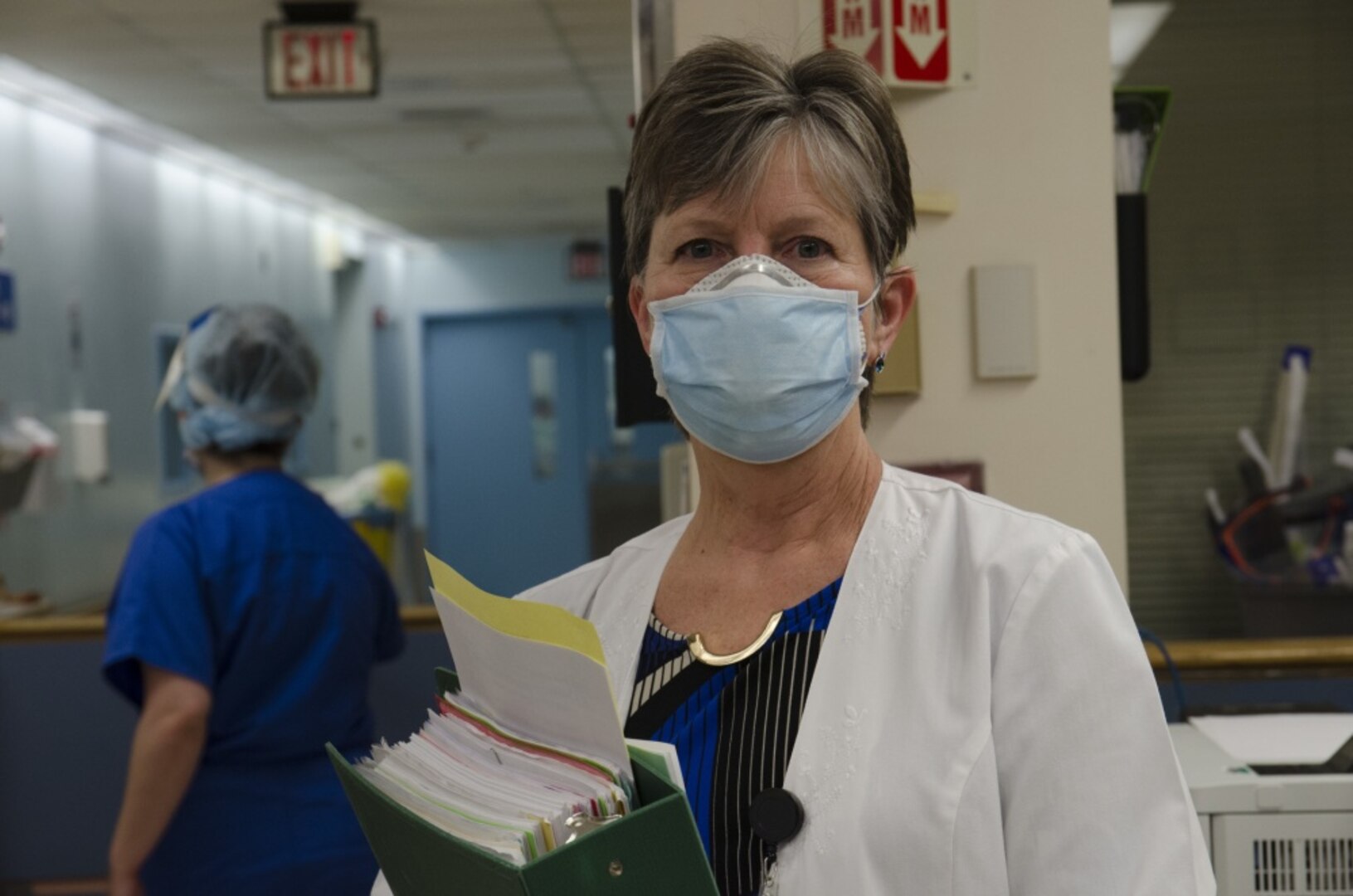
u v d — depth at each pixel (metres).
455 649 0.94
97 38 4.76
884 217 0.94
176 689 2.01
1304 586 3.24
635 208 0.99
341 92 4.54
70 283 5.85
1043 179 2.01
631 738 0.95
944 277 2.02
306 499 2.27
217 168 7.48
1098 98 2.00
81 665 3.54
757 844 0.86
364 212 9.38
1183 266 3.70
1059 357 2.02
